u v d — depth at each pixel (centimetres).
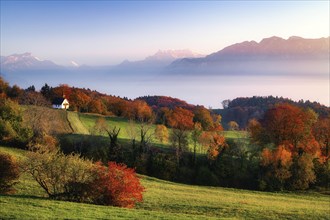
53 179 3616
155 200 4847
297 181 8600
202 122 14575
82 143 10081
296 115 10238
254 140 10600
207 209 4506
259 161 9531
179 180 9138
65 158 3672
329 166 9019
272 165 9000
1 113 9988
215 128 14388
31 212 2895
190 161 9925
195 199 5253
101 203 3622
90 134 11381
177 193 5828
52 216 2817
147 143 10581
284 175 8550
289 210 4912
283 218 4341
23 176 5078
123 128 13488
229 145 10375
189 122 13750
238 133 14550
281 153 8869
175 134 10669
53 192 3806
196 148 11200
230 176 9238
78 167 3653
